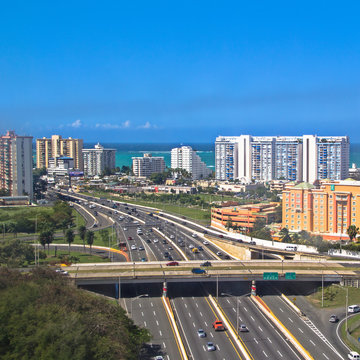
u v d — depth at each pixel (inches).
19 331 6058.1
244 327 7706.7
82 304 6884.8
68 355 5615.2
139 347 6737.2
